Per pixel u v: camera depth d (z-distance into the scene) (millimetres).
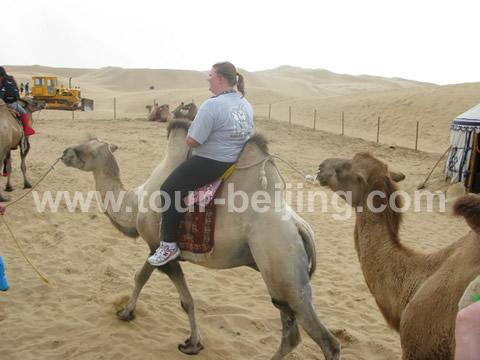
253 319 5395
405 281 3084
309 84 106188
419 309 2775
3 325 4906
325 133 25453
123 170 13703
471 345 1713
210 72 3955
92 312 5277
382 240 3293
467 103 33062
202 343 4832
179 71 117188
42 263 6688
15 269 6410
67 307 5410
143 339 4805
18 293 5703
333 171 3633
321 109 37281
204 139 3816
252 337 5090
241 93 4043
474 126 13367
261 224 3826
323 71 139500
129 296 5562
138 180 12602
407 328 2842
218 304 5816
